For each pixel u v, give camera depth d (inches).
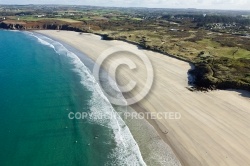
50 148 1197.1
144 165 1067.3
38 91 1889.8
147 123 1398.9
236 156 1111.0
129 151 1168.2
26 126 1381.6
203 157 1107.9
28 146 1205.7
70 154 1157.7
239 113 1497.3
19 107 1611.7
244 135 1267.2
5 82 2090.3
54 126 1389.0
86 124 1409.9
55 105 1648.6
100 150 1184.2
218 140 1226.6
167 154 1136.2
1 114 1510.8
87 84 2034.9
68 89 1929.1
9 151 1165.7
